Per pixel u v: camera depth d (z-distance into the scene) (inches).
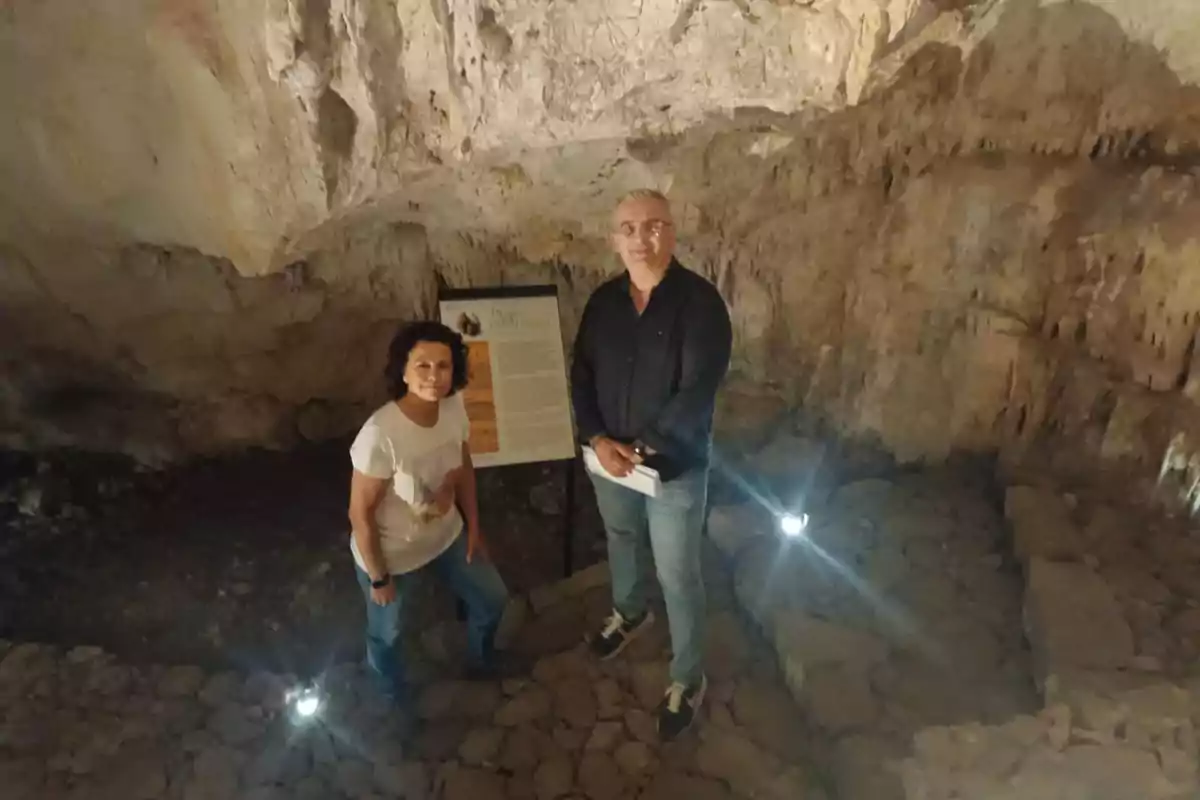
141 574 154.2
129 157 127.0
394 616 112.0
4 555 157.2
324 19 112.5
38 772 114.1
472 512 116.1
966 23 127.9
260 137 122.0
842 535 145.7
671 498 105.3
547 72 117.1
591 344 108.0
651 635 133.9
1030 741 104.9
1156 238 134.0
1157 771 100.0
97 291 152.3
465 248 165.2
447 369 102.5
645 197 99.1
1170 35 130.2
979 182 146.1
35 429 172.6
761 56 115.5
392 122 123.3
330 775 114.7
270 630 143.7
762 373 174.2
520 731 120.2
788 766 113.3
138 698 125.3
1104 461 144.9
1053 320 148.9
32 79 119.7
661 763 114.7
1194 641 115.8
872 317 159.6
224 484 174.7
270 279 157.5
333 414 185.2
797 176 151.1
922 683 117.4
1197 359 134.7
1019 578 134.0
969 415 156.1
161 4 113.0
